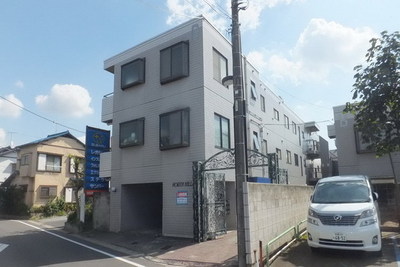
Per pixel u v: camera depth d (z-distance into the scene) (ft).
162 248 37.06
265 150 69.41
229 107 50.78
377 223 27.50
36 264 29.68
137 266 29.01
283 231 33.99
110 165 54.13
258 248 26.86
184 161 44.52
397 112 39.81
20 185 93.97
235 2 28.99
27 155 94.73
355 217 27.45
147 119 50.21
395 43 38.11
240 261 25.27
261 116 68.39
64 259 32.04
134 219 53.06
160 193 58.39
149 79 51.06
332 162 128.67
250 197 26.66
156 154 47.91
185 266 28.89
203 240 39.40
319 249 30.19
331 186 33.12
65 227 57.31
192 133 44.47
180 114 44.80
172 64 47.60
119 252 36.17
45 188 92.58
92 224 55.42
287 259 28.32
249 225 25.63
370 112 40.65
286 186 37.55
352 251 30.22
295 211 39.81
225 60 51.83
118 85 55.77
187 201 43.16
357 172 64.13
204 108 44.01
